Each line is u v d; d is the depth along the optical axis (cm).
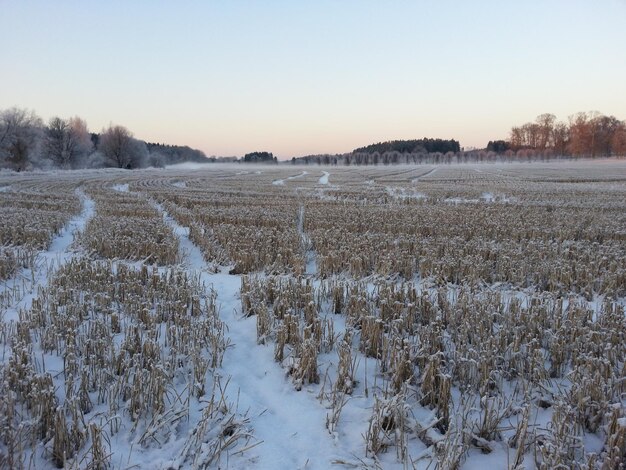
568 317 634
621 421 376
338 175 5975
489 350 513
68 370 503
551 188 3200
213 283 905
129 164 9300
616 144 11450
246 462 394
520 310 655
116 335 627
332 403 473
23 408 448
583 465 354
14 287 820
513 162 13125
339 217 1594
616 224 1429
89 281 809
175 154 18200
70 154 8238
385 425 429
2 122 6381
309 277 921
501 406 458
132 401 445
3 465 362
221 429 421
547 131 14000
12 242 1227
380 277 898
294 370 525
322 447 416
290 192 2948
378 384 510
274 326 640
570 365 528
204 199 2281
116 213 1775
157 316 663
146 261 1048
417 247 1072
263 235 1211
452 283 872
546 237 1242
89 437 415
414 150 16812
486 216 1603
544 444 382
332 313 721
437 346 545
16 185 3472
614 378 462
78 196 2506
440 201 2322
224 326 672
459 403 467
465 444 400
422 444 414
